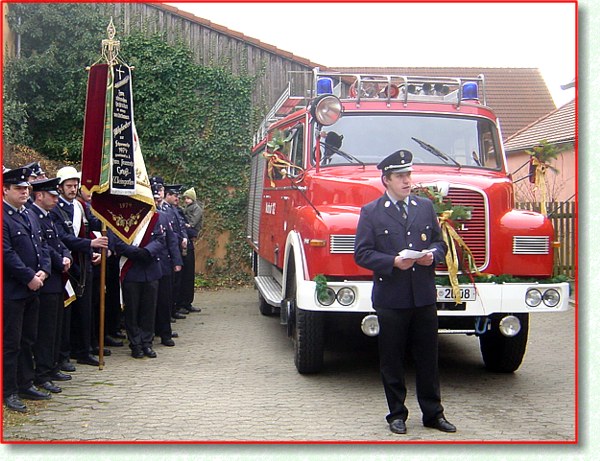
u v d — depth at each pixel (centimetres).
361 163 745
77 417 577
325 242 632
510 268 650
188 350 867
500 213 661
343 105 775
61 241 719
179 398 638
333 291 623
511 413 596
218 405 614
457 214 620
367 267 530
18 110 1366
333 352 852
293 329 747
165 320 895
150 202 779
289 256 752
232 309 1242
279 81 1577
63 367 737
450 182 654
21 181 600
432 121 775
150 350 824
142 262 818
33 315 620
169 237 907
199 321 1102
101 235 784
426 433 539
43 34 1484
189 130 1540
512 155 1988
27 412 589
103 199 761
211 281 1557
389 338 536
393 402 541
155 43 1527
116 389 668
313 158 757
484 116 786
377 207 540
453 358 831
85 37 1485
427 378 545
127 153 752
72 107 1495
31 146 1491
